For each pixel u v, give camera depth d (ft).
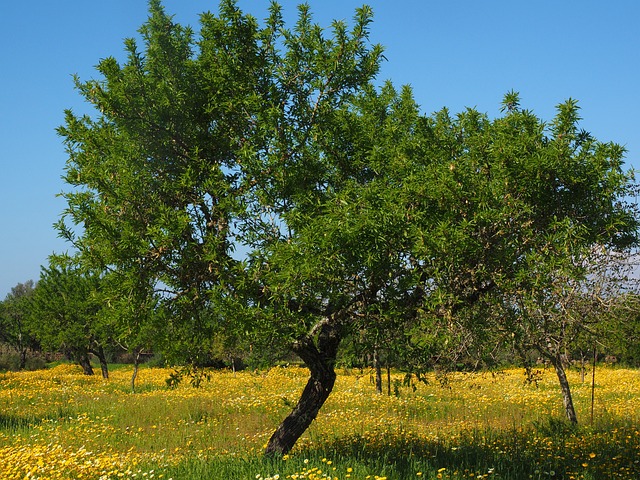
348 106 33.58
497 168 25.80
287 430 33.53
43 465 29.55
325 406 60.08
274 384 88.17
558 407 58.59
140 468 30.50
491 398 65.82
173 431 48.91
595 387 83.05
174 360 32.12
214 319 31.09
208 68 32.40
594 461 30.99
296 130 30.60
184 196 29.96
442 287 23.93
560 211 25.49
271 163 29.40
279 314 26.66
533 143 26.37
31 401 74.64
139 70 32.17
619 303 23.65
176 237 27.73
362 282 26.58
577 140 26.81
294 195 29.12
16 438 45.68
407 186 25.31
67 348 135.64
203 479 27.20
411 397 65.77
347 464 27.91
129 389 92.79
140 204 29.30
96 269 28.81
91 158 29.96
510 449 35.35
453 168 25.43
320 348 33.17
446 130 32.50
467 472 28.43
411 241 24.73
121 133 30.83
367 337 27.58
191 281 29.71
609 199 25.40
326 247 24.22
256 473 26.96
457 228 24.23
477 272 23.81
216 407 61.93
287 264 25.49
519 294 23.39
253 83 31.48
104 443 43.83
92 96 30.73
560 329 24.50
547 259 23.17
